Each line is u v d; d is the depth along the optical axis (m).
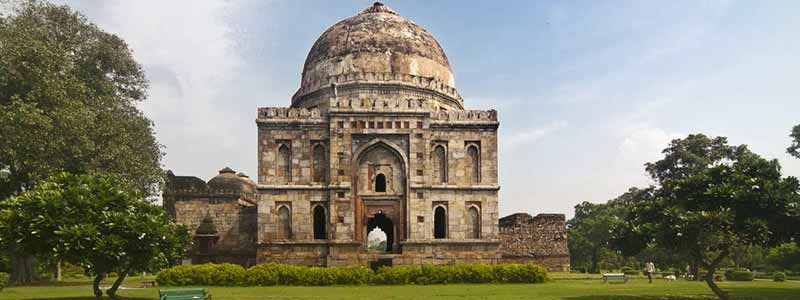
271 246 43.44
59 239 23.05
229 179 67.50
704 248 29.77
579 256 90.31
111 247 23.59
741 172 29.80
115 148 40.69
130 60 48.06
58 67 40.34
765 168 29.86
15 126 35.59
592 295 30.30
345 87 49.41
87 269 23.94
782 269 66.12
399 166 45.22
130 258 24.56
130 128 44.41
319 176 44.94
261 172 44.22
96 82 45.44
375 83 49.19
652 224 29.20
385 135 45.06
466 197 45.00
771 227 28.64
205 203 55.62
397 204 44.78
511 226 57.34
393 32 52.06
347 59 50.47
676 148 68.69
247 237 54.66
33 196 23.94
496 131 45.94
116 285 26.03
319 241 43.69
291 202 44.12
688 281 46.09
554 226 57.88
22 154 36.38
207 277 37.84
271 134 44.72
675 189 30.20
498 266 40.31
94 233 23.45
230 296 29.70
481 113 46.12
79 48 44.91
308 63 53.72
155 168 45.72
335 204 43.91
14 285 40.19
